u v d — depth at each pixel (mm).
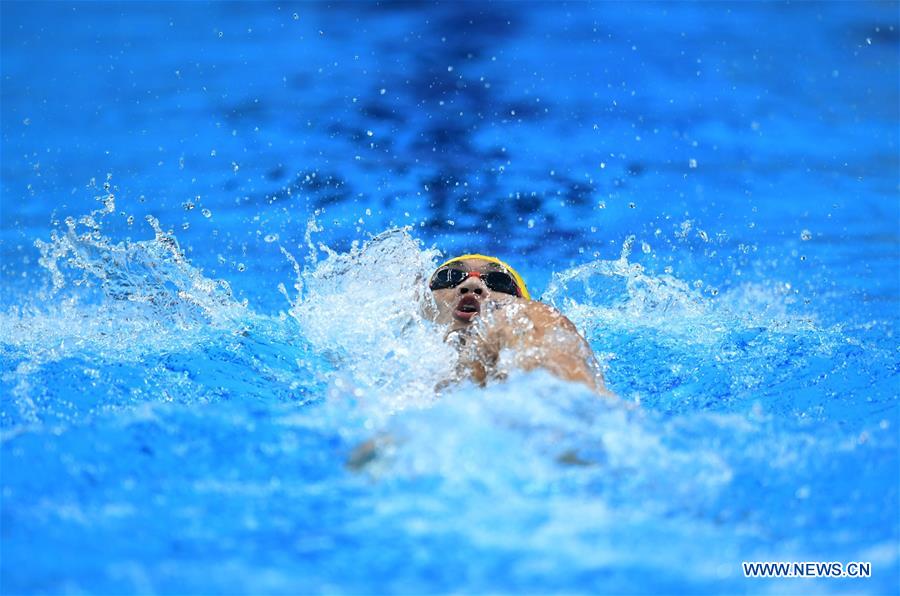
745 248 20891
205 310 15812
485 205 22672
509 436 9352
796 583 7324
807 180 25047
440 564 7441
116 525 8117
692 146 26875
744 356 14273
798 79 32406
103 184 23719
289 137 26797
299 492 8719
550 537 7863
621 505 8445
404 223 21656
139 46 35469
